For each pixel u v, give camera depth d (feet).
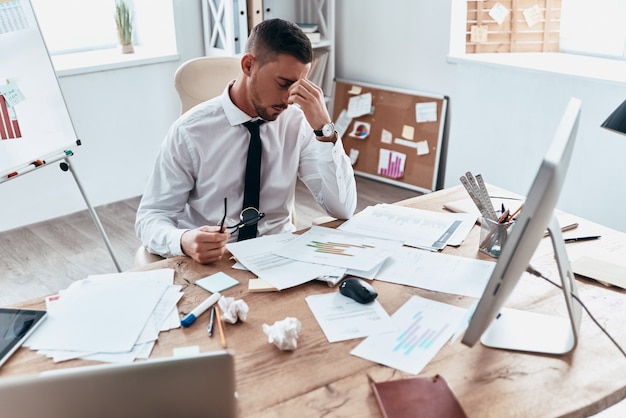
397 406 3.47
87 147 12.00
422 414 3.42
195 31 12.85
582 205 10.45
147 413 2.97
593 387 3.70
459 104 11.94
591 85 9.82
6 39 7.79
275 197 6.54
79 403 2.89
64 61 11.98
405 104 12.85
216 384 2.98
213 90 7.88
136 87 12.32
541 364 3.90
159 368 2.92
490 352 4.00
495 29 11.69
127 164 12.64
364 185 13.38
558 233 4.06
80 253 10.66
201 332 4.20
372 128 13.50
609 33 10.95
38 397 2.84
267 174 6.44
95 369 2.88
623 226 9.96
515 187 11.43
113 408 2.93
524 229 3.20
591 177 10.21
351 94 13.76
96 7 12.96
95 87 11.78
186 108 7.86
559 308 4.49
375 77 13.53
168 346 4.05
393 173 13.24
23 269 10.14
